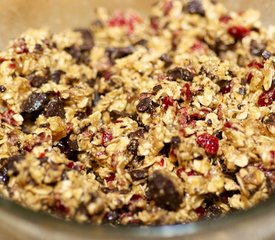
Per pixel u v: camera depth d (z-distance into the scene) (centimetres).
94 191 27
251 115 30
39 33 36
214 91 31
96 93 35
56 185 26
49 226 25
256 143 28
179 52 36
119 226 26
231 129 28
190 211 27
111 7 43
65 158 28
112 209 27
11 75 33
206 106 30
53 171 26
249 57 35
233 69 33
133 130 30
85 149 30
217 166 28
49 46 35
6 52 34
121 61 35
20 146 30
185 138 28
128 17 42
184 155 28
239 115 30
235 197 28
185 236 24
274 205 25
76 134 31
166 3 41
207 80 31
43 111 31
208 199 28
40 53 34
